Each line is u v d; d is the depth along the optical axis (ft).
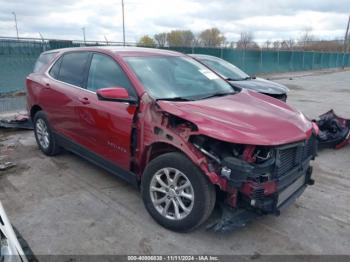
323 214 11.66
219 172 8.85
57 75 15.29
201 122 9.15
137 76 11.37
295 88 55.47
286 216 11.44
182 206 9.80
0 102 31.27
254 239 10.05
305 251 9.56
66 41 46.65
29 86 16.97
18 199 12.20
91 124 12.57
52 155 16.66
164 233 10.18
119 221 10.80
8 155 16.98
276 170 9.02
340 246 9.84
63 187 13.26
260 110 10.63
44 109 15.84
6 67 40.09
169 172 9.97
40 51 43.21
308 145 10.73
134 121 10.74
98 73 12.82
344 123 19.60
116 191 12.96
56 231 10.19
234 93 12.82
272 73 95.91
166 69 12.60
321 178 14.99
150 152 10.61
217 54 77.97
